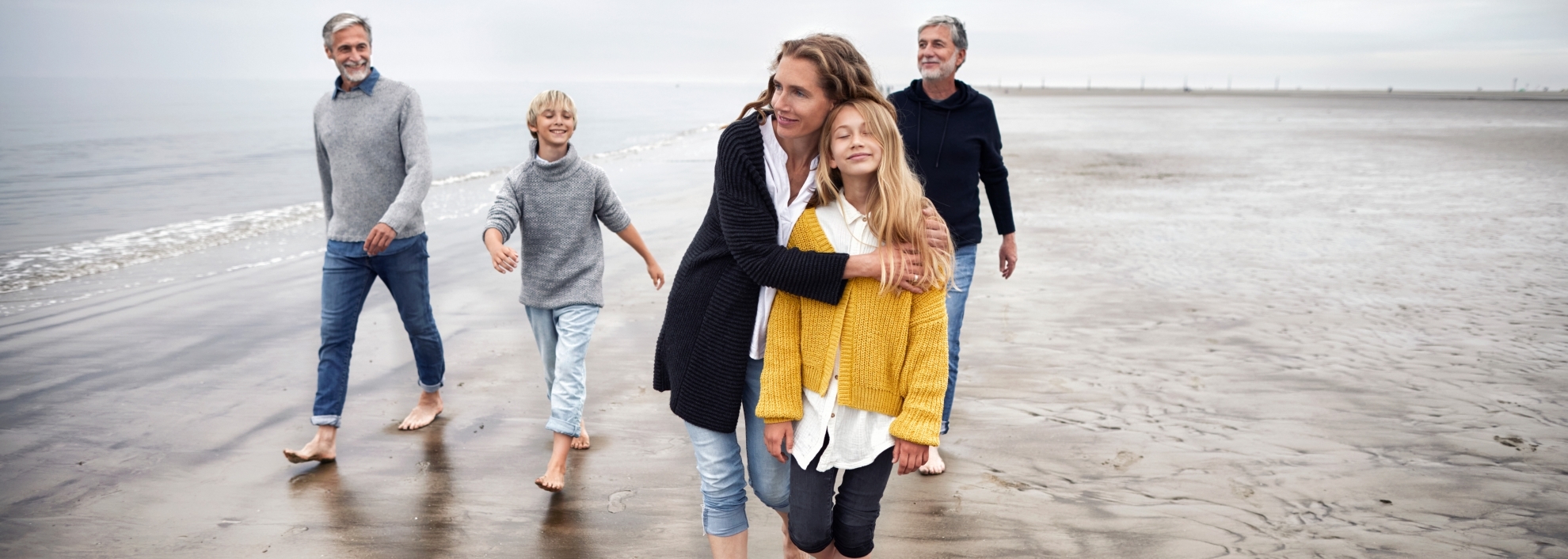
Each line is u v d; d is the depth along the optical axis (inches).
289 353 198.4
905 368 79.4
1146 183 582.9
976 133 130.8
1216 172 668.7
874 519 84.5
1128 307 237.3
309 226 413.1
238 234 388.8
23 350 200.2
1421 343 199.9
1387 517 113.0
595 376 180.5
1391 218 413.1
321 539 110.0
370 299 247.6
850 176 78.2
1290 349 195.8
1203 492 122.0
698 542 109.4
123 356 195.9
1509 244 337.4
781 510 93.7
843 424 79.4
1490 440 139.9
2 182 626.5
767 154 79.4
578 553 106.6
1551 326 213.5
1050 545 106.8
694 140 1180.5
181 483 127.7
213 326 222.4
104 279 289.4
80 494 123.7
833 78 74.8
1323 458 133.7
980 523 112.7
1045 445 140.7
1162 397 164.2
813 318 79.4
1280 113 2495.1
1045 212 434.3
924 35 128.5
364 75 137.2
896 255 75.4
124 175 684.1
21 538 109.8
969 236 131.3
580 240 131.0
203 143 1055.0
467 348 200.8
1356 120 1921.8
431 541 109.7
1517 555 102.1
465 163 846.5
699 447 85.9
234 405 163.8
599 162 808.3
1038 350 196.2
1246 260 307.0
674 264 301.7
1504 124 1649.9
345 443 144.3
